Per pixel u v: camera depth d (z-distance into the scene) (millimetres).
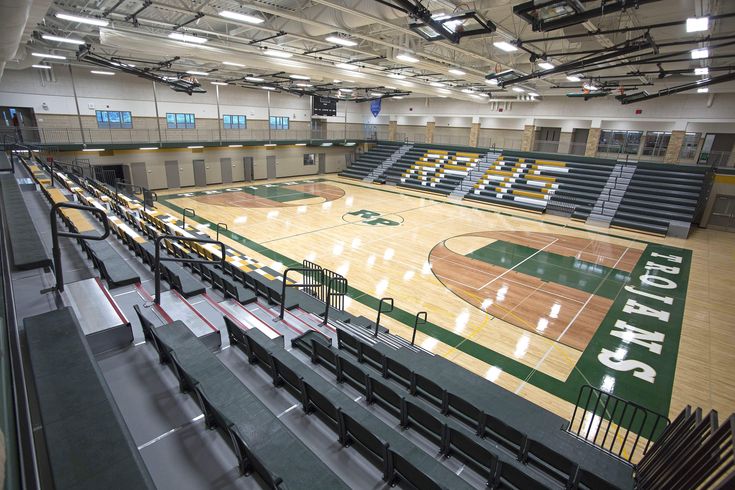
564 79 18859
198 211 18422
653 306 10297
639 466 4324
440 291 10727
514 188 23125
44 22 12016
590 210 19641
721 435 2939
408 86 20125
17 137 18484
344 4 8523
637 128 22078
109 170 22219
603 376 7375
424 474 2926
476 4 8969
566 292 11031
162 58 18578
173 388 3791
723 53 13094
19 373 2803
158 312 5145
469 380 6051
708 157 19938
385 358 5590
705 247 15680
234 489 2893
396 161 30141
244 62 14016
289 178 29984
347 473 3324
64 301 4484
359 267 12188
